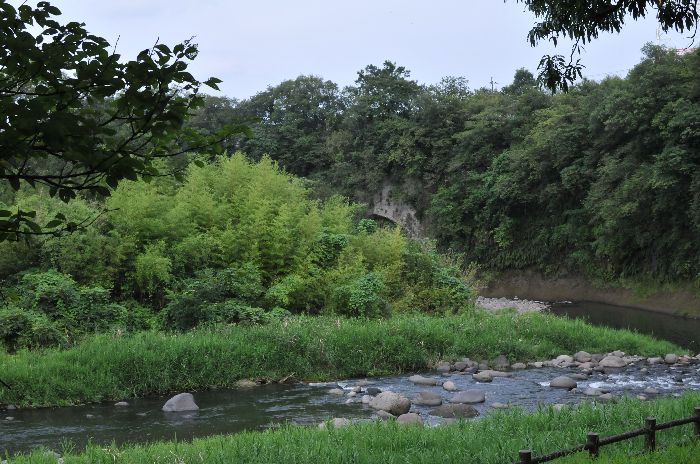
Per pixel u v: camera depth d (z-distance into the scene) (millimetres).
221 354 14516
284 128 57031
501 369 16688
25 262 17281
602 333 19859
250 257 19953
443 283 23062
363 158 53281
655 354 18734
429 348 16984
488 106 47531
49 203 17922
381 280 20625
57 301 15844
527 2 8492
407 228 52031
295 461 6957
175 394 13461
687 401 9547
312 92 61094
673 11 8062
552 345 18672
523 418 9031
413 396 13273
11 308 15086
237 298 18391
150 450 7793
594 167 36031
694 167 28094
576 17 8180
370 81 54375
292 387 14164
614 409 9156
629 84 32219
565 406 10000
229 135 3639
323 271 20922
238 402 12711
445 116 50125
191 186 21078
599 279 38281
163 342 14492
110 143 3361
